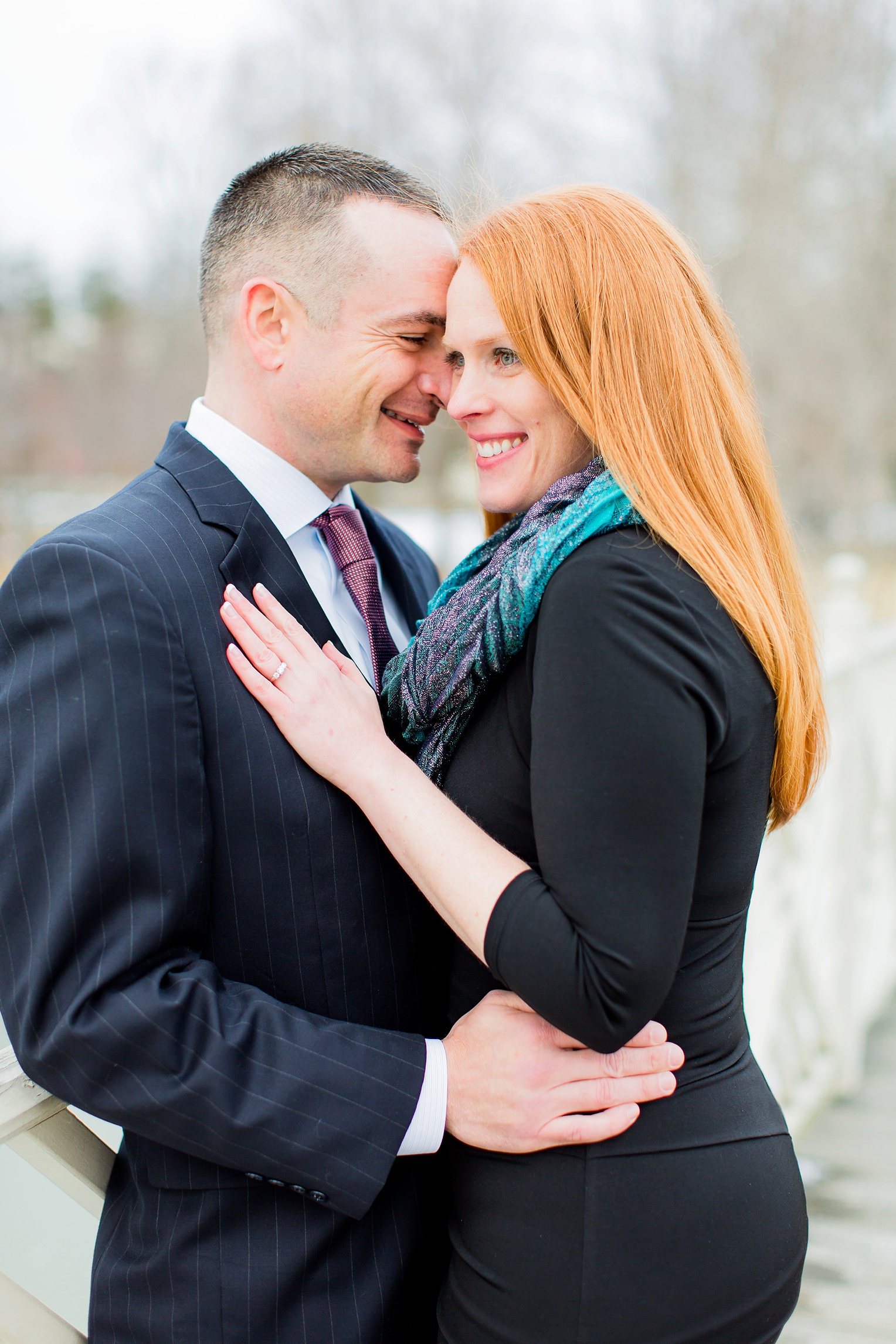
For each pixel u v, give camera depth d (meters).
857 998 3.36
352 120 18.69
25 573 1.22
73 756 1.14
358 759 1.24
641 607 1.07
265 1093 1.15
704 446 1.20
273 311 1.50
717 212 18.34
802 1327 2.22
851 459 19.86
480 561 1.39
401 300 1.48
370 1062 1.20
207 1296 1.21
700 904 1.19
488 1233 1.20
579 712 1.06
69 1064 1.14
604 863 1.04
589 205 1.24
